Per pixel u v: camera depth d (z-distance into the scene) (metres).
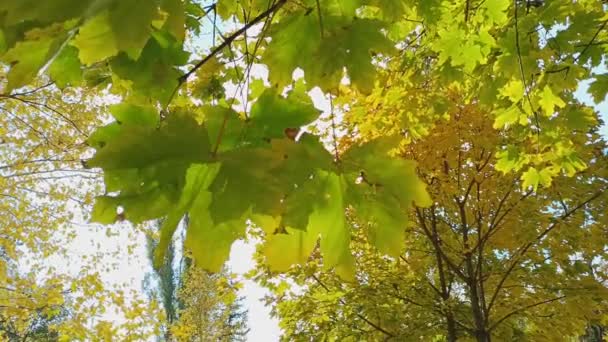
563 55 2.92
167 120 0.86
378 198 1.12
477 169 5.64
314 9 1.29
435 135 5.21
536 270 6.07
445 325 6.08
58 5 0.71
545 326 6.00
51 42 0.86
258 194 0.86
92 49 0.82
